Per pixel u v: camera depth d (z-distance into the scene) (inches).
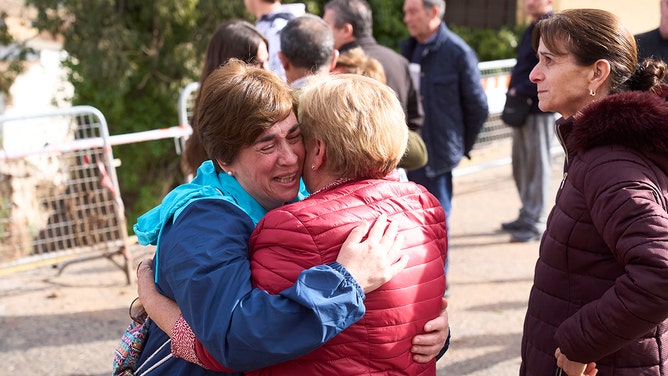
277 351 58.8
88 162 198.2
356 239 61.5
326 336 59.1
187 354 65.9
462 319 172.1
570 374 75.5
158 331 73.9
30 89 502.6
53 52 511.5
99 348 159.2
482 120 187.8
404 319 63.3
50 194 206.4
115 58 410.6
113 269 208.1
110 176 196.4
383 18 493.7
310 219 61.8
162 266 66.4
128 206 462.6
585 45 80.4
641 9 398.0
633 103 71.2
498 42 466.0
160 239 67.6
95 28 416.5
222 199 67.0
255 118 66.1
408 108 165.2
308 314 58.7
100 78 418.9
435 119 182.7
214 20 433.1
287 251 61.5
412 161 133.6
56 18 424.8
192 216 66.1
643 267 66.0
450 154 183.6
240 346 59.0
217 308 60.8
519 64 218.8
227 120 66.9
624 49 80.8
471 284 194.4
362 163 64.8
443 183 186.7
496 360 152.6
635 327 67.7
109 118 446.6
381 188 65.6
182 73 434.3
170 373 70.6
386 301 62.3
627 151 71.4
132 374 76.0
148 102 450.0
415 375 65.5
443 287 68.4
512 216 257.4
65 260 201.0
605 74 80.8
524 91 216.5
